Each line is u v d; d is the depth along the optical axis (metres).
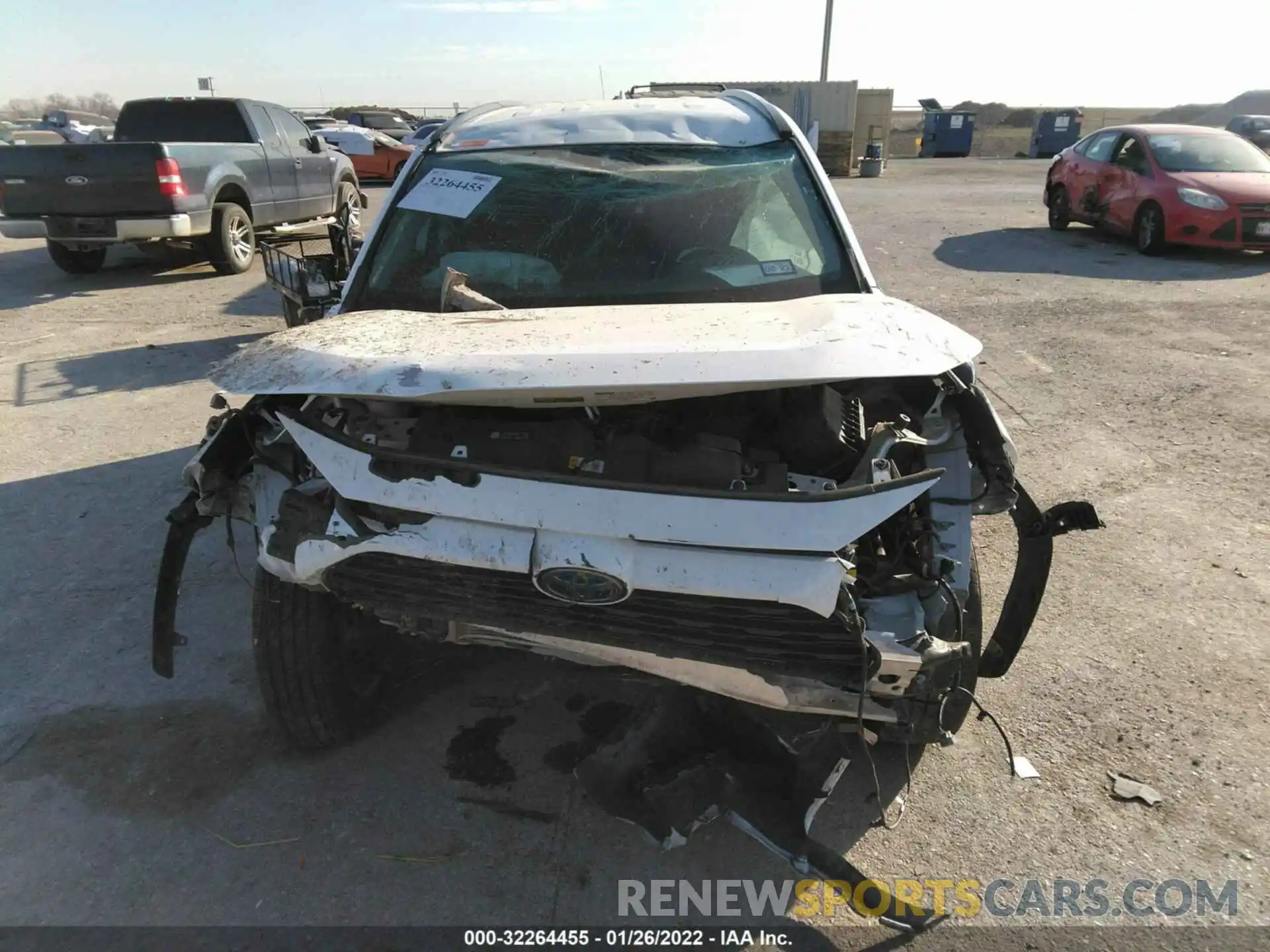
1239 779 2.81
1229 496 4.75
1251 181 11.21
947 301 9.20
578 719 3.14
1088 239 13.15
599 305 3.01
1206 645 3.49
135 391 6.56
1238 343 7.52
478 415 2.58
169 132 11.38
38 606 3.79
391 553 2.26
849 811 2.72
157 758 2.94
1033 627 3.63
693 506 2.08
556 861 2.56
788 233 3.26
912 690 2.20
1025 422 5.82
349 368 2.20
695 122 3.79
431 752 2.98
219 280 10.71
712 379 2.02
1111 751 2.94
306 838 2.62
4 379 6.83
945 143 35.53
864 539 2.49
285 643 2.71
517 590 2.27
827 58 26.91
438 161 3.63
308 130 12.87
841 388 2.65
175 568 2.65
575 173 3.49
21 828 2.65
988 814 2.70
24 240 14.14
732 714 2.43
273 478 2.59
